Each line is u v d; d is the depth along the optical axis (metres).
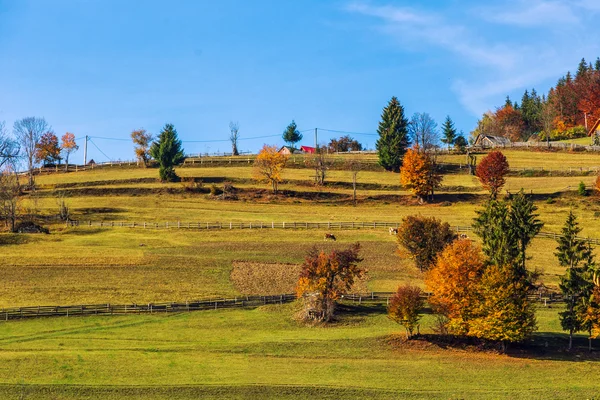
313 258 90.25
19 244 121.12
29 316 86.19
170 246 121.88
